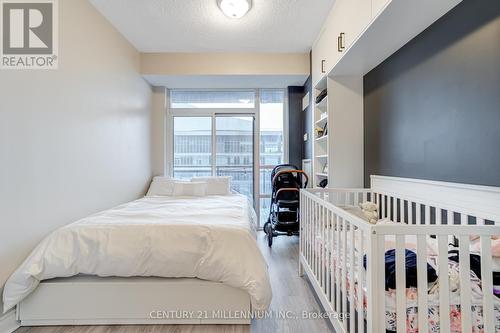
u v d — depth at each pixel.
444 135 1.73
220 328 1.84
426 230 1.09
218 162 4.64
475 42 1.48
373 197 2.66
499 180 1.34
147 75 3.85
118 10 2.77
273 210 3.81
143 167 4.03
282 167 4.03
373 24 1.83
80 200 2.50
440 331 1.09
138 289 1.88
